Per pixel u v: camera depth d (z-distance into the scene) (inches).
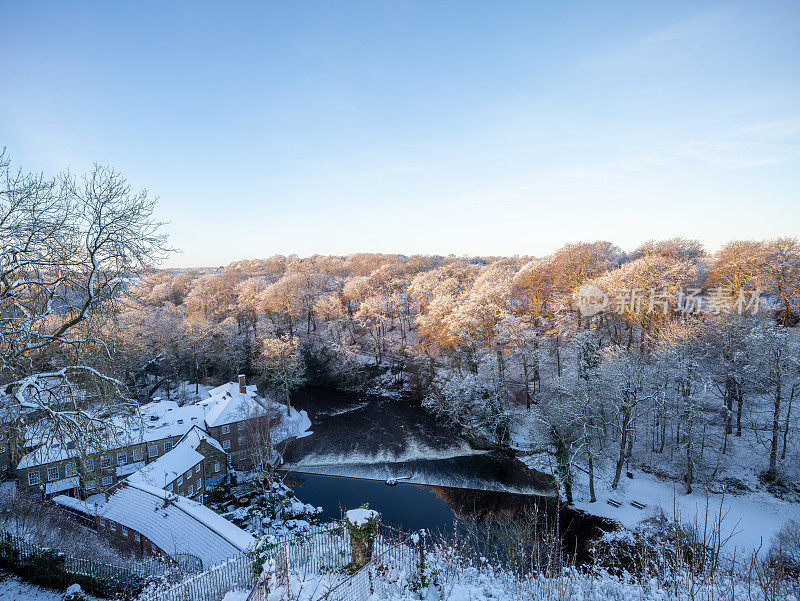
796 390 1504.7
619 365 1609.3
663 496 1494.8
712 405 1889.8
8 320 625.3
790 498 1382.9
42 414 660.1
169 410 2030.0
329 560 606.2
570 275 2512.3
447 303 2539.4
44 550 625.3
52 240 673.0
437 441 2169.0
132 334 2097.7
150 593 587.2
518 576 648.4
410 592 537.3
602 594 572.1
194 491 1599.4
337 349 2967.5
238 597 544.7
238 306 3570.4
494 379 2156.7
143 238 706.2
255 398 2150.6
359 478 1843.0
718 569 588.7
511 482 1738.4
